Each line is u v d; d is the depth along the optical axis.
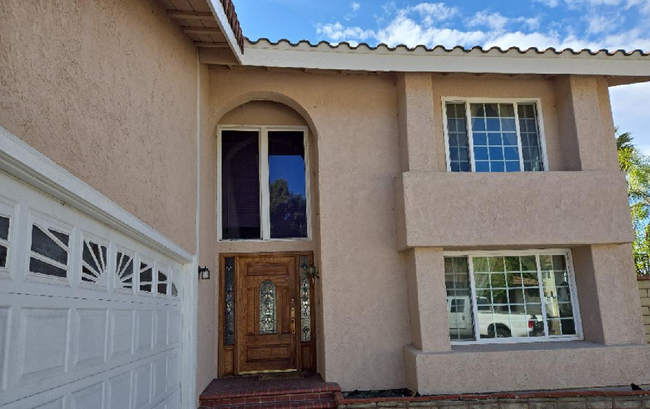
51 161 2.84
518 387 7.28
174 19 5.89
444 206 7.70
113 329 3.96
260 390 7.20
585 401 7.04
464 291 8.29
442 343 7.43
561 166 8.72
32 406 2.70
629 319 8.03
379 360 7.80
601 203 7.92
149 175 4.82
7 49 2.43
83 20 3.40
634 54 8.16
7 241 2.53
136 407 4.48
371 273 8.05
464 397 6.91
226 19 6.09
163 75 5.42
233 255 8.64
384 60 7.82
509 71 8.02
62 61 3.06
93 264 3.62
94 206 3.42
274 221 8.89
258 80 8.23
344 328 7.83
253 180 9.00
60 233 3.13
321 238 8.05
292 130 9.15
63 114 3.04
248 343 8.46
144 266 4.84
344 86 8.52
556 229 7.78
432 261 7.68
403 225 7.73
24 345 2.64
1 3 2.39
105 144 3.73
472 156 8.62
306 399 7.16
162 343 5.43
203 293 7.31
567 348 7.51
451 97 8.73
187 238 6.35
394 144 8.46
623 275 8.20
